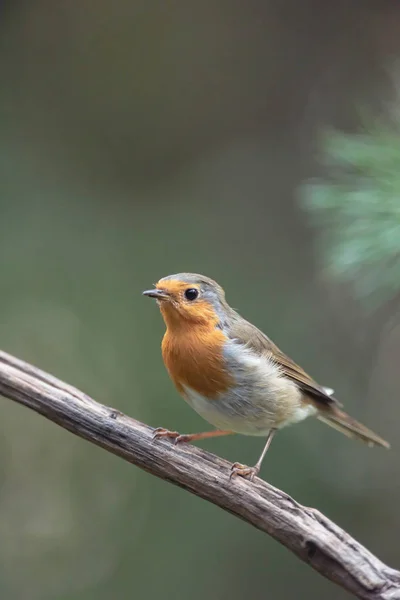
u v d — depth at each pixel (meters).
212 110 14.34
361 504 10.96
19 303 11.57
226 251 12.57
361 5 14.35
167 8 14.48
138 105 14.12
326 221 6.55
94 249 12.18
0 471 11.76
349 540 5.99
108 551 11.16
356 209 6.12
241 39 14.67
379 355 11.70
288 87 14.45
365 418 11.70
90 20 14.28
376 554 10.91
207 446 10.57
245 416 8.23
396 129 6.37
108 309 11.62
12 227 12.23
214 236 12.76
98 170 13.42
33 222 12.33
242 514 6.32
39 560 11.34
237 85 14.42
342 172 7.48
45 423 11.95
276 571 10.70
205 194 13.45
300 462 10.73
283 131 14.20
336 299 11.89
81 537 11.35
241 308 11.88
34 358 11.22
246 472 6.44
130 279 11.93
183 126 14.11
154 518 11.02
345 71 14.23
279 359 8.68
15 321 11.43
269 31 14.70
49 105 13.73
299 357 11.58
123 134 13.88
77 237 12.30
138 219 12.79
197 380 8.07
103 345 11.32
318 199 6.38
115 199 13.07
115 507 11.45
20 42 14.02
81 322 11.49
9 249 11.98
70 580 11.18
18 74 13.80
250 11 14.71
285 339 11.67
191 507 10.96
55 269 11.90
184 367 8.08
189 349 8.03
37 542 11.45
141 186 13.46
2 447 11.83
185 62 14.43
